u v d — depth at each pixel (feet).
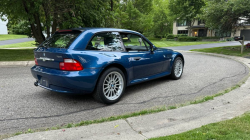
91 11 38.70
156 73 16.02
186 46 78.54
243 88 14.92
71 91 11.00
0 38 120.06
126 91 15.12
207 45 81.20
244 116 9.23
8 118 9.98
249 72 21.86
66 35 12.16
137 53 13.93
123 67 12.66
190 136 7.42
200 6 119.85
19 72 21.70
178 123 9.00
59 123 9.48
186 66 26.99
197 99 12.87
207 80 18.35
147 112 10.52
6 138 7.65
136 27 117.39
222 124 8.41
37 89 15.23
